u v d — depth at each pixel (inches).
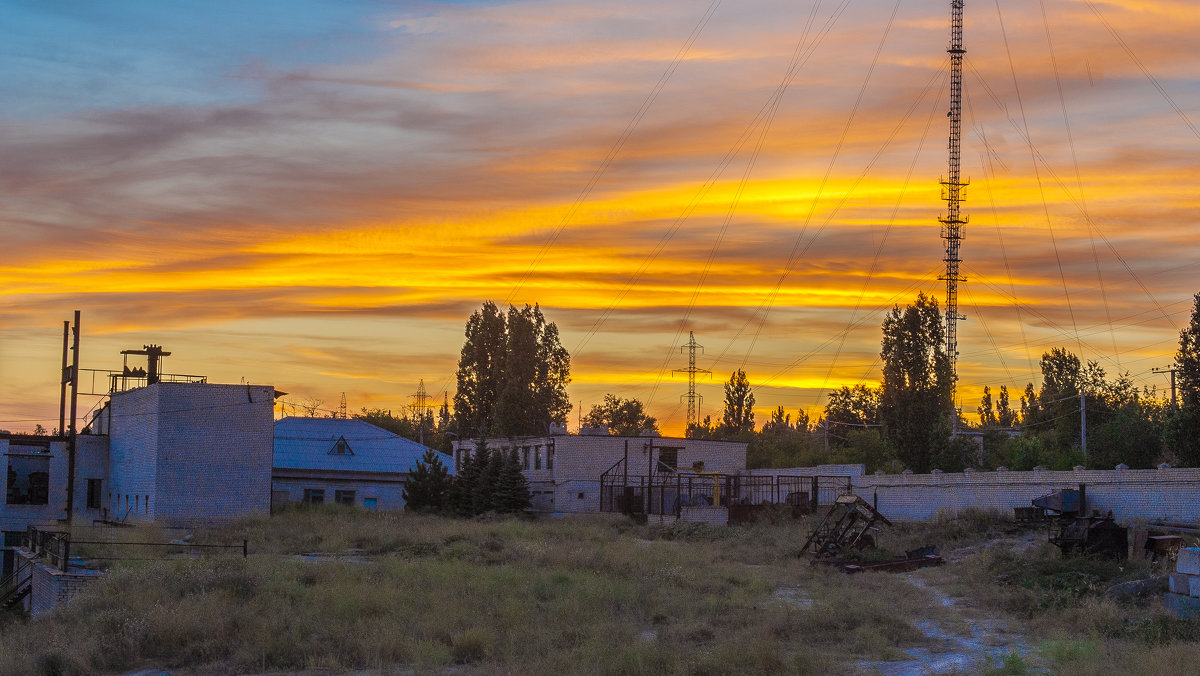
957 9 2952.8
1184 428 1951.3
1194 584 959.0
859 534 1732.3
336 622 991.6
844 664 837.2
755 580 1336.1
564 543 1855.3
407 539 1865.2
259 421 2399.1
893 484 2118.6
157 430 2298.2
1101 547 1320.1
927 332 2600.9
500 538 1892.2
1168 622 914.1
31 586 1514.5
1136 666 741.9
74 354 2438.5
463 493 2736.2
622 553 1626.5
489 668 811.4
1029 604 1101.1
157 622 949.8
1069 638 906.1
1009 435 3255.4
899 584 1309.1
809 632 978.7
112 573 1201.4
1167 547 1263.5
